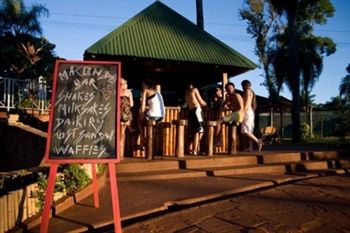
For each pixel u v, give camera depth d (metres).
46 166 5.76
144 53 9.89
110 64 4.62
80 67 4.56
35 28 25.39
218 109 9.70
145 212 4.89
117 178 6.76
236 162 8.30
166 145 9.02
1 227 4.09
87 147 4.15
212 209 5.00
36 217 4.62
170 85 13.60
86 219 4.60
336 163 8.80
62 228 4.29
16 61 20.91
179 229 4.23
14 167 9.38
